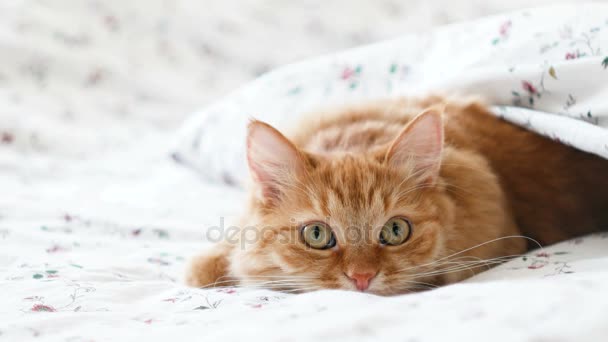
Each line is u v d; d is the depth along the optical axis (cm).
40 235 66
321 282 56
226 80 109
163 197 79
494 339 44
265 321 48
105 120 100
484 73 68
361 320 46
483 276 56
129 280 59
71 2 107
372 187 57
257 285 58
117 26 108
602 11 66
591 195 65
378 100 70
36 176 83
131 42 108
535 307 45
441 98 68
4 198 74
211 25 112
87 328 50
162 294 55
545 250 60
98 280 58
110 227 69
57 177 84
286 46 111
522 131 66
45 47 102
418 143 58
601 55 63
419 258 57
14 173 83
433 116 58
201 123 86
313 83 82
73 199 77
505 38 71
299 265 57
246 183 62
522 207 65
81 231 69
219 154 83
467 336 44
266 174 58
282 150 58
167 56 109
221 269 61
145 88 106
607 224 66
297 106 80
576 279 49
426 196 58
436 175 59
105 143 95
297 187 58
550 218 65
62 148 92
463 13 108
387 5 112
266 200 58
